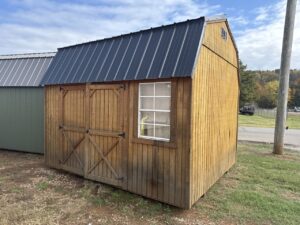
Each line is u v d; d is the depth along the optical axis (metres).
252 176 6.95
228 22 6.48
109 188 5.75
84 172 6.25
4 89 9.70
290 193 5.78
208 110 5.34
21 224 4.14
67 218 4.39
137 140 5.14
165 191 4.74
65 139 6.80
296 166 8.02
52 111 7.19
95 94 5.94
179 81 4.50
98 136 5.91
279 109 9.96
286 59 9.92
